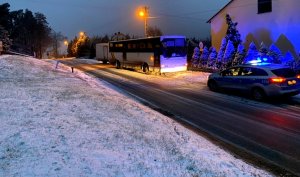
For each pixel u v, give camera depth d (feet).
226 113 41.98
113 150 23.80
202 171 21.21
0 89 47.70
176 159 23.25
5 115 31.40
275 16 84.53
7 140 23.98
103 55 142.61
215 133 33.40
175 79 80.07
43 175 18.61
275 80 47.42
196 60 111.75
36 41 326.03
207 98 53.01
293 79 48.06
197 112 43.21
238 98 52.31
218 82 58.85
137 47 100.42
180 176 20.16
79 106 38.47
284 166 24.20
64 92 48.67
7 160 20.40
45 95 44.55
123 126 31.01
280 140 30.30
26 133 25.73
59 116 32.32
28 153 21.70
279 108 43.91
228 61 91.30
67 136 25.91
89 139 25.73
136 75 92.17
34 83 57.98
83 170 19.74
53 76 71.97
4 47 171.32
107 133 27.91
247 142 30.14
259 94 49.65
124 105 42.91
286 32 82.23
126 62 109.50
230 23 95.35
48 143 23.89
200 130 34.71
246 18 93.81
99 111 36.81
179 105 48.19
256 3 89.76
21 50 240.12
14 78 63.62
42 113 33.09
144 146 25.58
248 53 83.20
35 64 91.81
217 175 20.76
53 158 21.11
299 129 33.60
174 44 89.25
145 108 43.75
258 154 26.89
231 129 34.63
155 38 89.97
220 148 28.07
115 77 88.07
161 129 31.83
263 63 55.11
